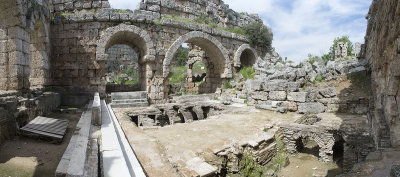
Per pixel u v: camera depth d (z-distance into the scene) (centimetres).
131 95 1529
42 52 1309
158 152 624
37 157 530
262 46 2383
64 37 1515
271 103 1373
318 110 1230
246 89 1736
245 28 2277
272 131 898
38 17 1103
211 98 1881
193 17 1975
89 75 1511
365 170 538
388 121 698
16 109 701
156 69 1639
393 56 670
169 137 779
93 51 1498
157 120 1444
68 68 1520
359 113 1151
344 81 1361
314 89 1320
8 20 887
